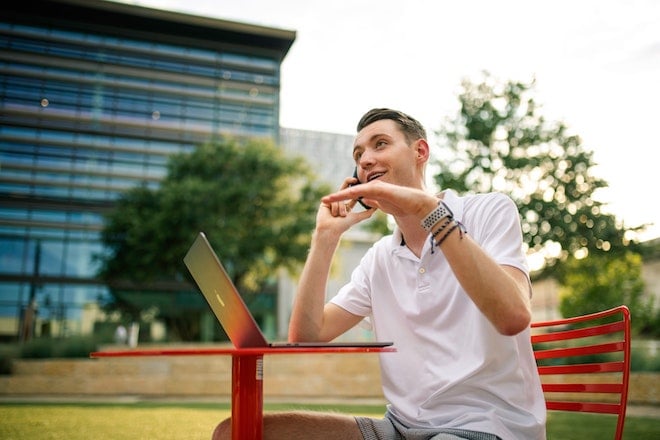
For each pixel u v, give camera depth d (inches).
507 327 46.4
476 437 48.7
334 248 63.5
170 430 156.4
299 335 62.3
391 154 62.2
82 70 993.5
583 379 306.7
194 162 726.5
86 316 884.0
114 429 159.6
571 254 488.7
